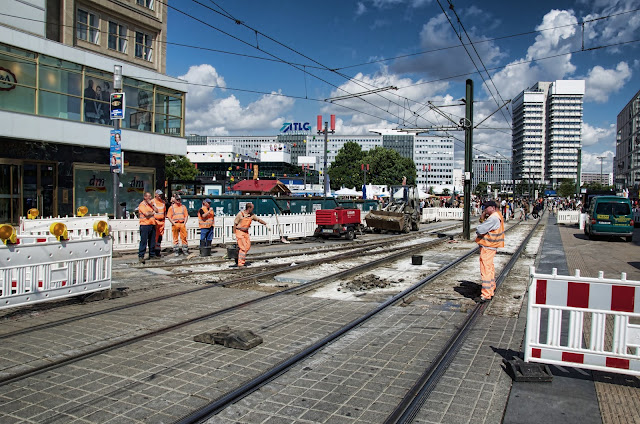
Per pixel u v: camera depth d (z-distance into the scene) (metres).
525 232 28.08
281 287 9.77
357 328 6.63
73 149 21.17
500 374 4.83
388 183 96.38
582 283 4.71
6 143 18.73
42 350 5.44
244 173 83.31
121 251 15.19
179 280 10.41
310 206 26.83
